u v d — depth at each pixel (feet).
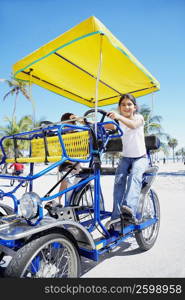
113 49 8.79
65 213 7.26
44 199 5.97
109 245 7.43
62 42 7.50
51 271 6.14
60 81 11.58
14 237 4.83
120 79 11.48
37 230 5.18
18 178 6.03
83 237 6.49
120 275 7.62
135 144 8.89
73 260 6.08
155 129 66.44
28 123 84.28
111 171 9.10
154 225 10.33
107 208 17.70
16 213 6.75
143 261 8.64
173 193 24.58
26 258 4.97
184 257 8.96
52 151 7.72
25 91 82.17
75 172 8.30
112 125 8.41
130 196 7.89
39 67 10.12
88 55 9.43
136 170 8.45
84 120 8.32
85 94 13.20
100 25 6.95
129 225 8.39
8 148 70.44
